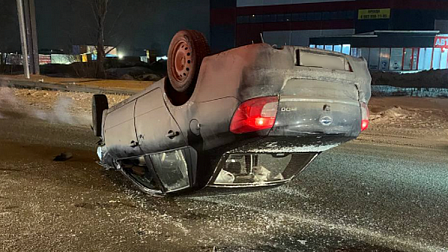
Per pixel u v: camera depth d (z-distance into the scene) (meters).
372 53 43.38
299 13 57.41
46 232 3.70
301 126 3.46
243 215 4.33
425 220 4.34
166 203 4.63
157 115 4.20
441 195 5.25
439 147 8.68
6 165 6.18
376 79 29.72
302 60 3.47
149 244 3.53
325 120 3.54
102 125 5.49
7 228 3.76
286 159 4.45
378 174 6.28
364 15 52.72
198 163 3.88
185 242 3.60
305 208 4.62
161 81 4.24
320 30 56.34
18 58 41.50
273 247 3.56
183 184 4.30
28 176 5.59
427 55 42.28
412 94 21.33
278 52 3.38
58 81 22.58
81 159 6.79
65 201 4.59
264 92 3.31
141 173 5.35
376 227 4.11
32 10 27.22
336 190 5.38
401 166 6.86
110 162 5.51
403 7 50.97
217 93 3.52
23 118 11.31
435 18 51.22
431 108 14.90
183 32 3.91
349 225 4.14
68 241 3.53
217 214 4.34
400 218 4.38
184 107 3.84
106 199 4.71
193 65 3.76
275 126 3.36
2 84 20.70
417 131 10.62
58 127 10.06
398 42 42.34
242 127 3.34
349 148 8.36
